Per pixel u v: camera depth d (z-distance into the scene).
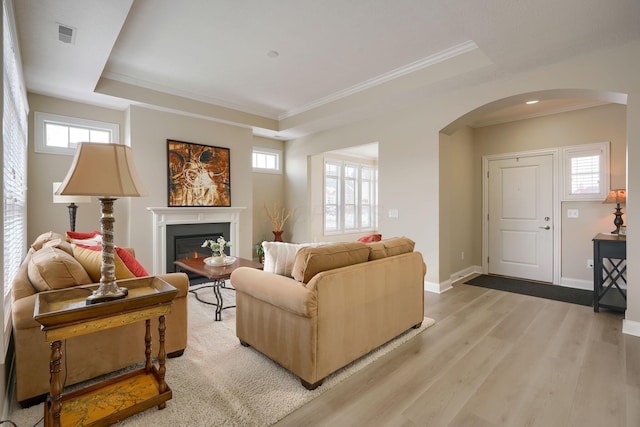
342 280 2.11
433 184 4.18
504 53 2.91
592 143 4.29
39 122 3.90
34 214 3.89
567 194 4.50
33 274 1.83
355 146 5.21
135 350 2.12
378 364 2.29
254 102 4.93
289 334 2.07
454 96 3.90
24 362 1.74
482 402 1.85
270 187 6.49
